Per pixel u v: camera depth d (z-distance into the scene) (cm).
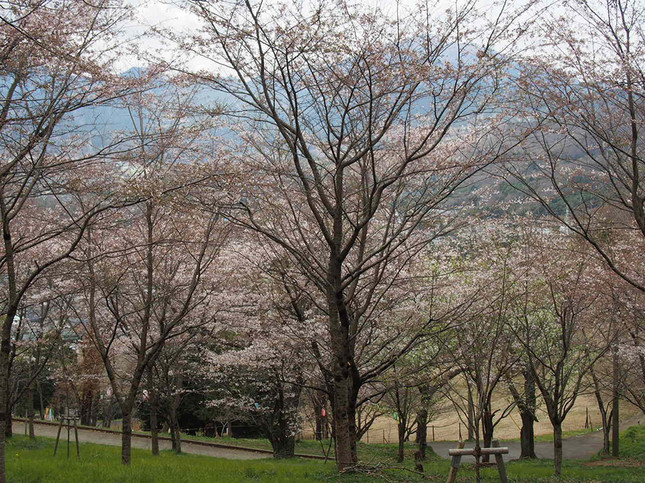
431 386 1603
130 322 1881
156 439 1869
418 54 1068
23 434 2359
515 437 3372
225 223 1524
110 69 1074
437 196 1159
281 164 1241
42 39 927
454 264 1625
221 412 2970
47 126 1003
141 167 1285
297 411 2216
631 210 1101
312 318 1698
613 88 1034
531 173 1331
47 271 1479
